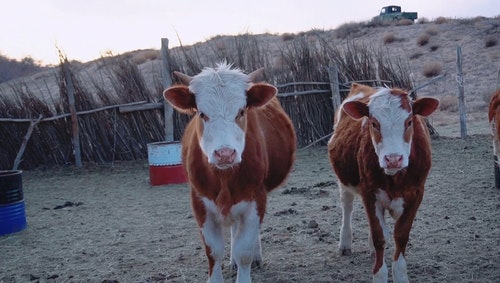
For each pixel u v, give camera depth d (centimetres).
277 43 3388
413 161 500
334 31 4294
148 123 1405
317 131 1491
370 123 502
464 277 543
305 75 1498
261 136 524
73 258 664
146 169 1291
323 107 1502
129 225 809
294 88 1482
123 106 1375
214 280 500
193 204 507
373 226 519
